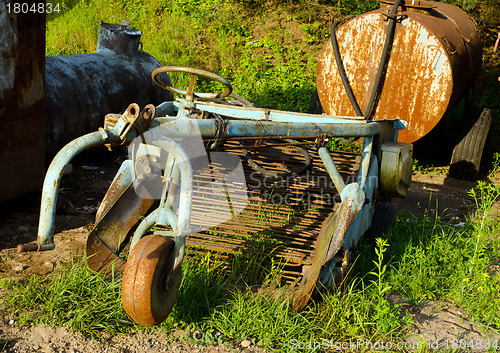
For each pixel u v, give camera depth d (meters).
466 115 8.42
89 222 5.22
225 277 4.08
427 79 6.83
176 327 3.47
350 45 7.23
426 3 7.34
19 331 3.32
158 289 2.81
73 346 3.22
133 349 3.23
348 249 3.98
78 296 3.56
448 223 5.95
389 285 4.21
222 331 3.46
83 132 6.31
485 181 7.70
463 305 4.12
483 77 11.24
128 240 3.88
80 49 11.41
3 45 4.48
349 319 3.62
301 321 3.55
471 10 12.62
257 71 10.74
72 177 6.48
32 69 4.84
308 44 11.98
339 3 12.84
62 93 5.98
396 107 7.11
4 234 4.78
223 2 13.12
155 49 11.38
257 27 12.48
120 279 3.76
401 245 4.90
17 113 4.77
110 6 12.87
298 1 13.17
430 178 7.73
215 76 3.53
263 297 3.67
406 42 6.84
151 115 2.89
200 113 3.27
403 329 3.69
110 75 6.75
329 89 7.58
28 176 5.05
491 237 5.46
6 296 3.68
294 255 4.16
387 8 7.13
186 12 12.80
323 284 3.66
